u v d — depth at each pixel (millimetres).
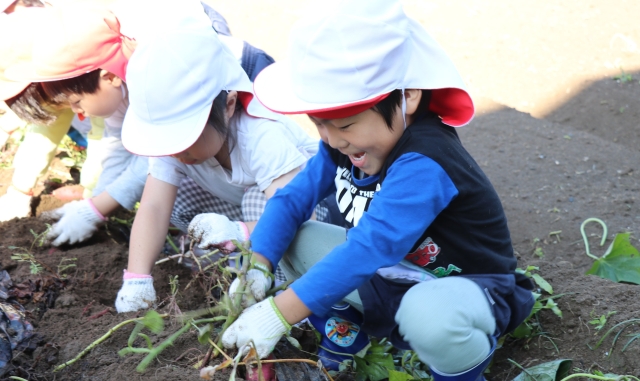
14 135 3383
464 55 4547
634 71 4285
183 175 2334
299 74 1613
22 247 2500
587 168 3271
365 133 1643
